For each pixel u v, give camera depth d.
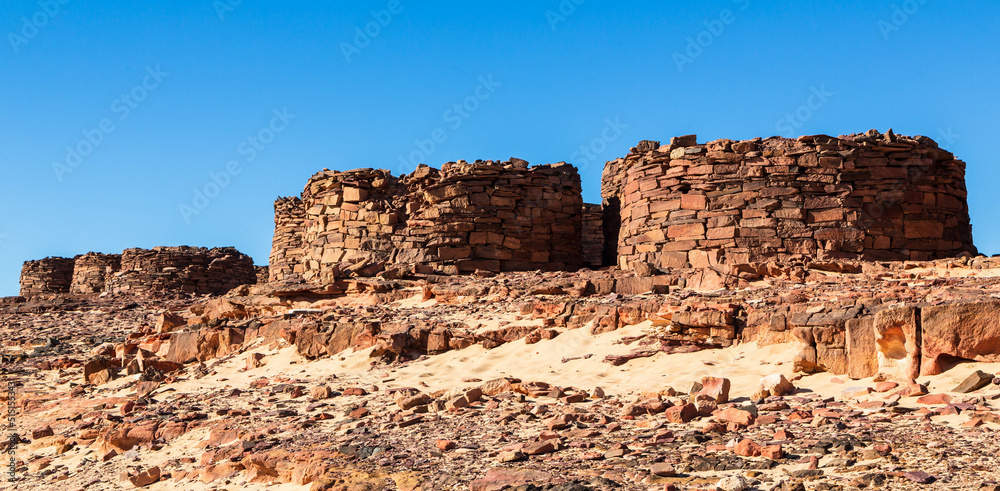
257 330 24.70
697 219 26.95
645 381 16.03
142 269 46.75
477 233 30.41
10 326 32.56
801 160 26.59
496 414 14.16
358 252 31.56
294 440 13.71
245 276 48.50
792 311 17.14
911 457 8.91
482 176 30.92
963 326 12.04
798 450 9.69
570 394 15.27
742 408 12.45
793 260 25.41
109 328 31.64
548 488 9.11
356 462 11.59
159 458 14.73
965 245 27.23
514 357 19.64
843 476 8.49
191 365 24.33
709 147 27.48
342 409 16.12
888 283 21.05
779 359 15.72
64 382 23.98
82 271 51.94
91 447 16.36
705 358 17.03
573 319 20.89
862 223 26.14
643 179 28.58
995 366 11.77
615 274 26.28
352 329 22.05
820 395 13.03
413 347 21.12
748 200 26.59
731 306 18.44
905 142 26.61
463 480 10.06
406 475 10.54
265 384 20.02
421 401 15.69
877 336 13.03
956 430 9.83
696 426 11.72
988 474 8.05
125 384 22.84
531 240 30.83
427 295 26.17
